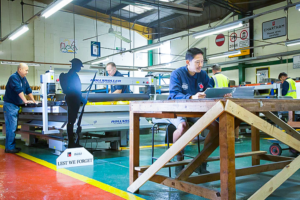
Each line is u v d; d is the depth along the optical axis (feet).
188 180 6.54
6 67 44.93
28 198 6.53
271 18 44.37
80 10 51.49
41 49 48.06
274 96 19.94
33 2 47.24
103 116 12.60
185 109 5.70
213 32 29.91
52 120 13.30
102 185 7.66
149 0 39.63
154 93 14.93
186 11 43.09
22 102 13.67
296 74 41.55
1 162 11.07
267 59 45.34
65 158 10.07
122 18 57.88
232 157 4.82
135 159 7.24
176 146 5.76
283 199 6.41
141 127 13.35
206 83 9.25
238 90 7.63
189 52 8.34
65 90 10.13
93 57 53.93
